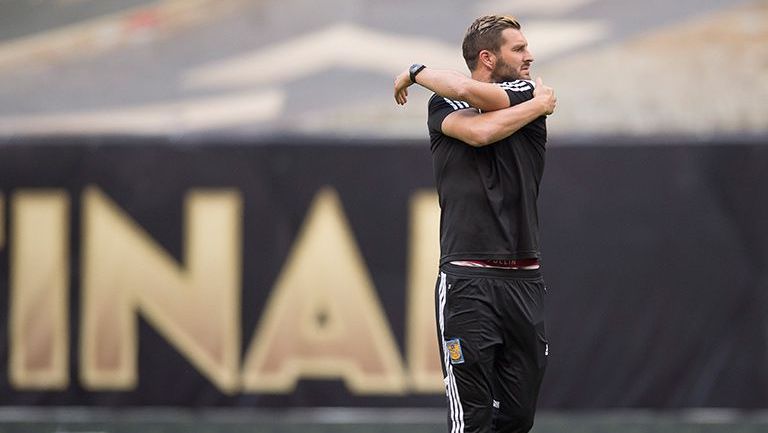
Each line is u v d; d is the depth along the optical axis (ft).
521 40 49.11
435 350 84.99
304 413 85.56
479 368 48.34
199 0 112.37
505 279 48.44
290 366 85.61
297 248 85.46
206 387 86.07
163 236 86.02
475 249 48.26
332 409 85.46
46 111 98.43
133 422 83.76
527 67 49.60
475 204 48.24
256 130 94.79
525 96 47.32
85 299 86.33
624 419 83.41
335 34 106.42
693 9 108.58
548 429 80.43
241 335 85.81
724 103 97.55
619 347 84.02
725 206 83.15
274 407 85.71
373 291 85.15
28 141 85.97
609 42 105.09
